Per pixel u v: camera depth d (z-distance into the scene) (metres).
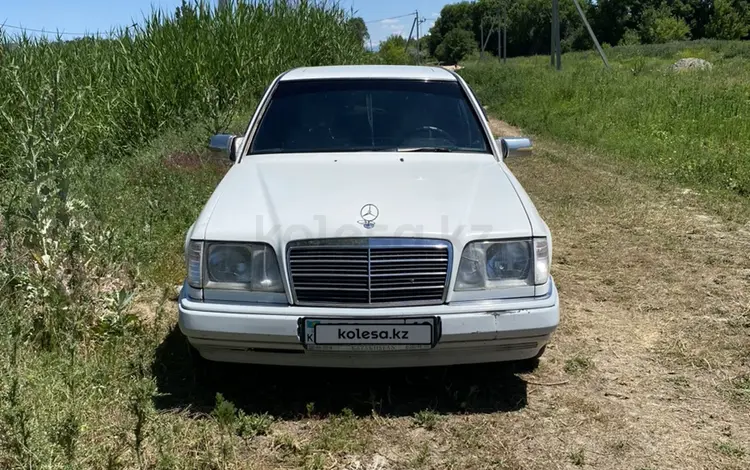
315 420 3.04
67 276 3.78
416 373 3.50
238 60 10.50
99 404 2.94
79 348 3.43
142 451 2.64
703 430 3.03
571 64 30.50
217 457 2.67
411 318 2.85
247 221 3.01
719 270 5.18
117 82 9.18
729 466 2.77
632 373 3.57
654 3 79.06
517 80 21.03
